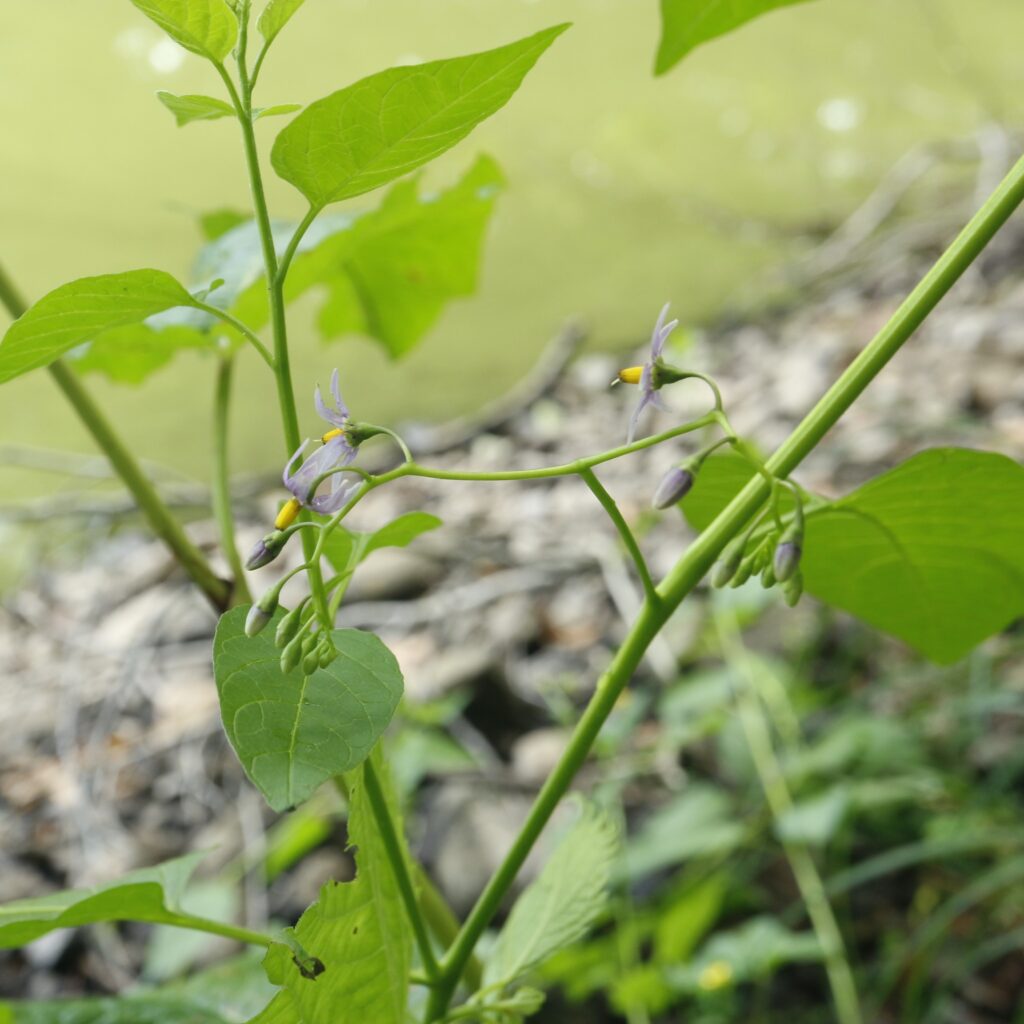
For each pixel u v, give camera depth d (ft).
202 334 1.76
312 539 1.43
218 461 1.83
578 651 4.21
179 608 4.78
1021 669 3.46
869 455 4.81
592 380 6.60
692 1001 2.82
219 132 7.81
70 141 7.47
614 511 1.44
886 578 1.69
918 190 8.34
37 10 7.89
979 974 2.77
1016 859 2.74
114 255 6.81
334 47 8.38
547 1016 2.79
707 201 8.35
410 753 3.10
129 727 4.19
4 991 3.15
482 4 8.96
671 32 1.73
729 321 7.19
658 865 2.85
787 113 9.31
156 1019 1.70
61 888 3.52
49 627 4.97
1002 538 1.61
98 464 5.47
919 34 10.25
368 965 1.43
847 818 3.01
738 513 1.47
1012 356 5.44
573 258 7.85
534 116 8.91
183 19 1.35
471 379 6.67
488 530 5.22
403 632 4.42
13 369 1.39
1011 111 9.35
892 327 1.45
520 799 3.33
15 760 4.12
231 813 3.64
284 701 1.30
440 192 1.97
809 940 2.58
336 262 1.96
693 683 3.19
